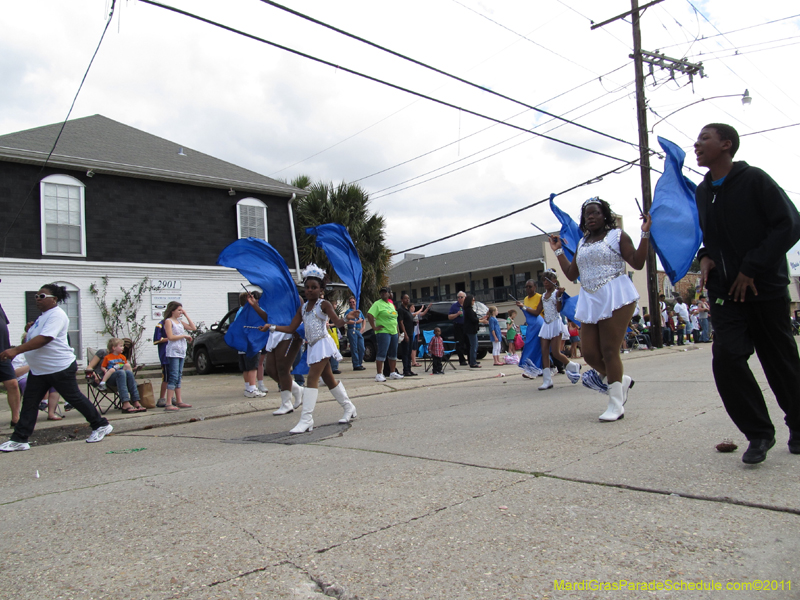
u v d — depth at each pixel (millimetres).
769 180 3240
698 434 4352
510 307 36531
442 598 2098
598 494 3104
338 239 6336
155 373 15367
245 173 21297
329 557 2494
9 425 7570
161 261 18062
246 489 3635
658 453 3867
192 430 6711
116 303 16969
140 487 3889
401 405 7582
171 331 8250
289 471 4051
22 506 3598
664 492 3064
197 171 19297
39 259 15898
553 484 3322
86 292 16594
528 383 9555
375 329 10453
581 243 5398
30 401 5973
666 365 11156
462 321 13328
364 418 6520
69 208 16578
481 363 15164
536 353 9086
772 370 3477
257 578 2332
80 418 7875
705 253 3543
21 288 15617
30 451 5855
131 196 17719
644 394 6828
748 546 2383
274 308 7285
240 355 9789
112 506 3459
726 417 4945
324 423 6355
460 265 40531
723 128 3418
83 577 2430
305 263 22906
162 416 7633
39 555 2713
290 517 3035
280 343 7332
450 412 6500
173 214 18484
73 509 3453
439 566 2354
